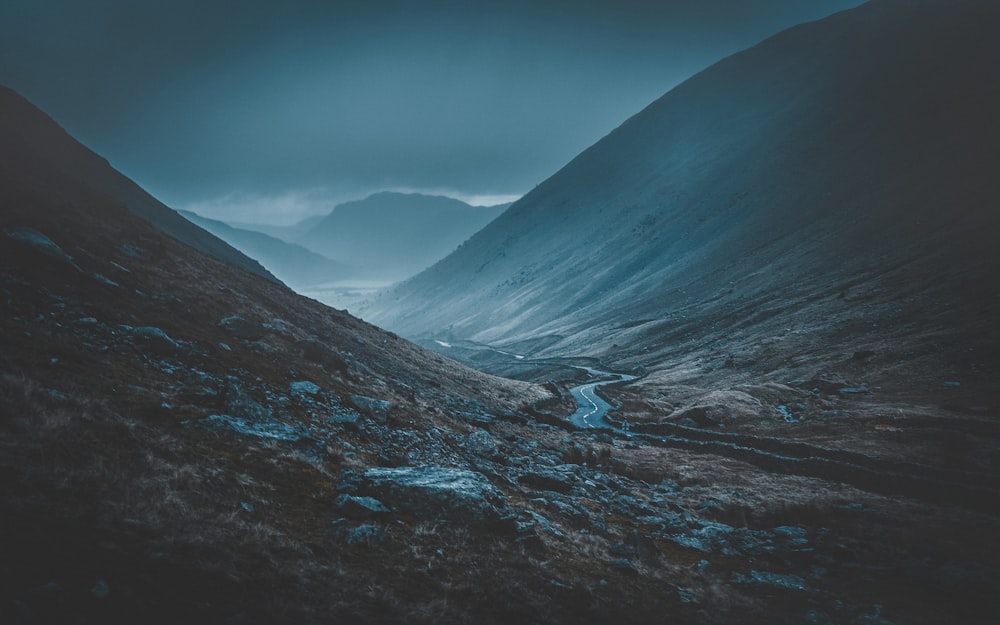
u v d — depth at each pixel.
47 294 26.25
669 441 73.69
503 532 18.48
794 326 149.00
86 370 18.83
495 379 106.81
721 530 28.23
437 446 31.14
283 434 20.44
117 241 46.56
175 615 8.61
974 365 92.88
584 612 14.45
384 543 14.45
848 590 22.17
